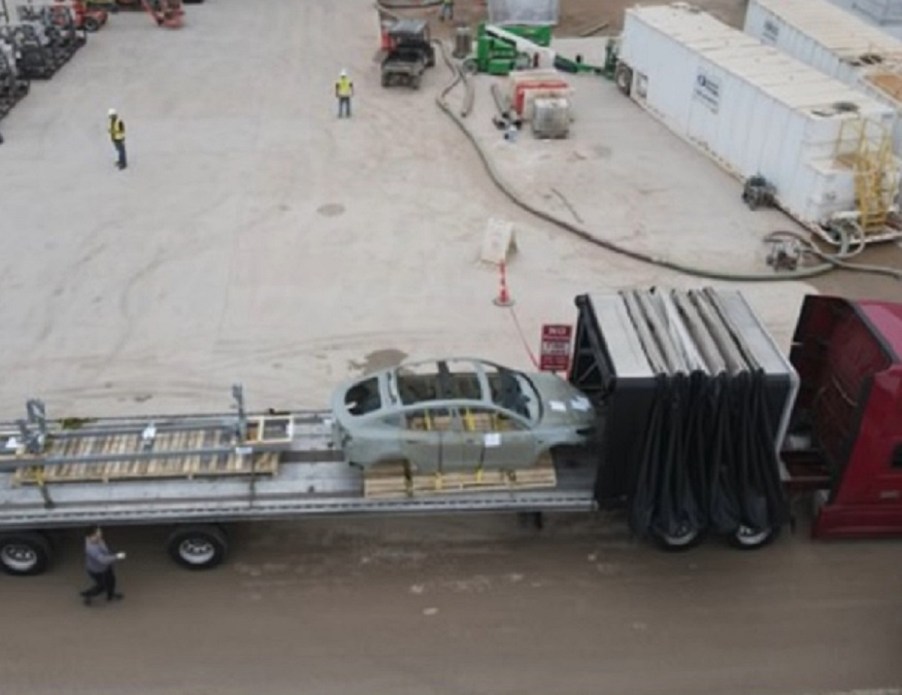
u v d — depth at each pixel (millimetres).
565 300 18969
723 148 24641
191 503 12289
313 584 12648
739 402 11711
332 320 18250
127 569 12828
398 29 30828
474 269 20031
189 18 37562
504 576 12789
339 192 23422
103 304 18766
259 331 17922
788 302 19047
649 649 11719
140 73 31500
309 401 15969
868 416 11953
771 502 12242
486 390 12992
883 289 19703
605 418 12039
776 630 11984
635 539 13398
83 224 21797
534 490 12625
